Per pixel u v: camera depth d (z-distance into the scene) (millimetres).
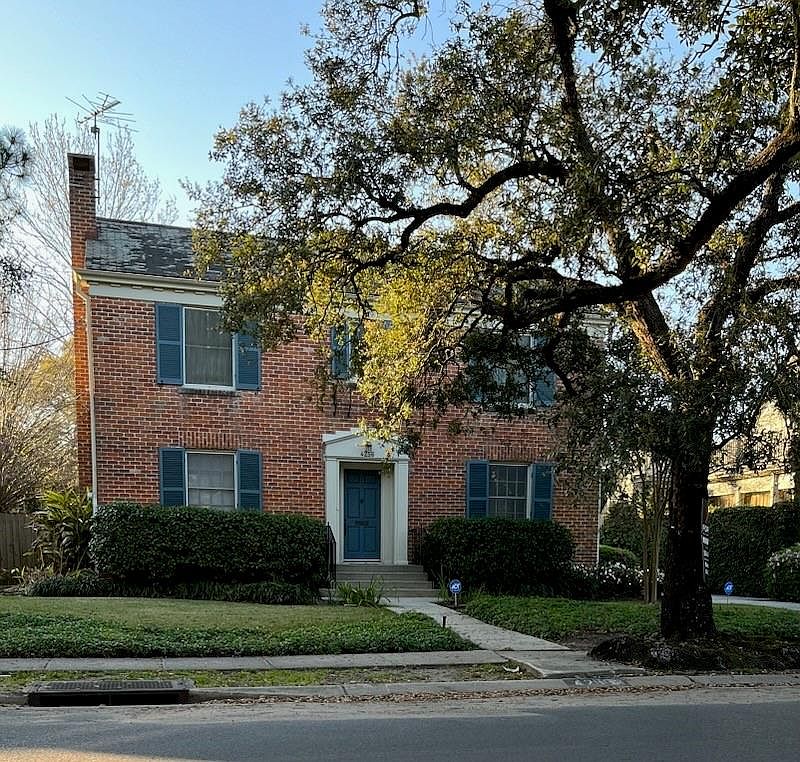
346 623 10633
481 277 10891
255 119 9164
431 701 7062
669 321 11125
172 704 6840
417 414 16109
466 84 8734
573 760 5180
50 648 8477
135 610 11102
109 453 14539
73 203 15930
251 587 13578
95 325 14531
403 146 8555
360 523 16500
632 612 12508
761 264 9547
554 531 16016
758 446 7828
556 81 9141
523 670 8562
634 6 6957
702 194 8531
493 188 9625
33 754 5109
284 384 15703
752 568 19000
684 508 9570
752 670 8711
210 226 9703
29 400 23016
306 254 9375
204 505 15266
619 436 8117
